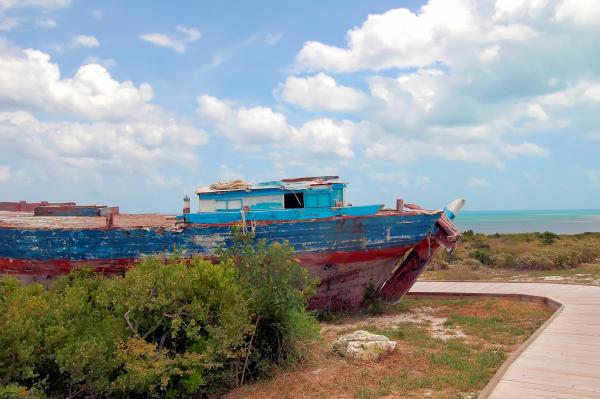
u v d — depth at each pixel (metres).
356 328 13.56
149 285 8.42
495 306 15.77
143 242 15.01
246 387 8.83
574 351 9.13
